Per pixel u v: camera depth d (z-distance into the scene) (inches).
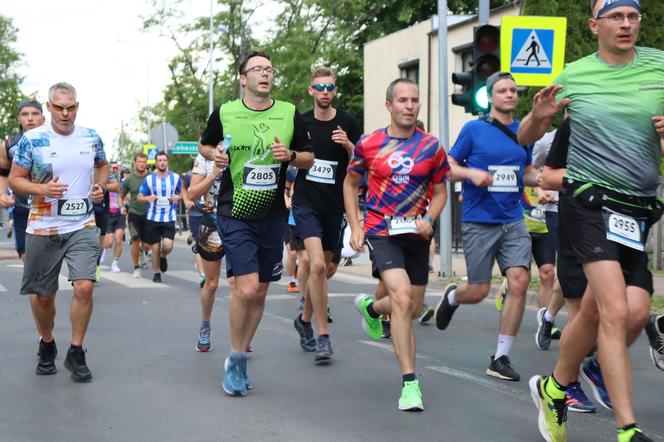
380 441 179.6
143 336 311.4
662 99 160.6
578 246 162.7
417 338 315.9
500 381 239.8
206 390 226.8
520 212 251.3
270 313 377.4
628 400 153.9
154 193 511.5
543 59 438.3
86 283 234.2
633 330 165.0
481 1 500.4
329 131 277.0
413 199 215.6
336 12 1471.5
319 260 265.9
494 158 247.3
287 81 1443.2
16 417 199.5
